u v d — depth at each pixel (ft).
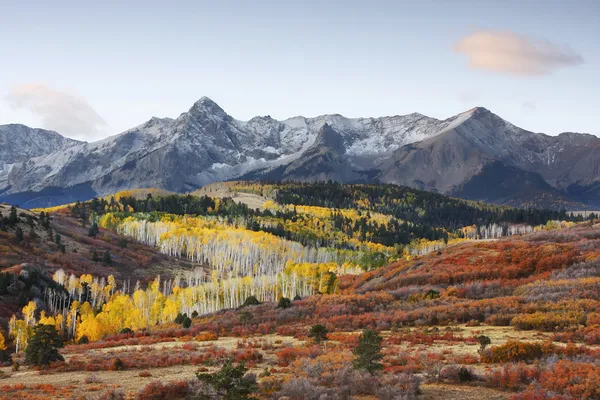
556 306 172.35
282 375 107.34
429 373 95.25
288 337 179.73
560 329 145.79
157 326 292.81
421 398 82.99
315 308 239.30
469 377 92.94
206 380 81.61
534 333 146.72
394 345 141.59
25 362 158.10
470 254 342.03
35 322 367.04
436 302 224.33
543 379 83.92
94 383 115.75
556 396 74.13
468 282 268.41
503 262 305.12
